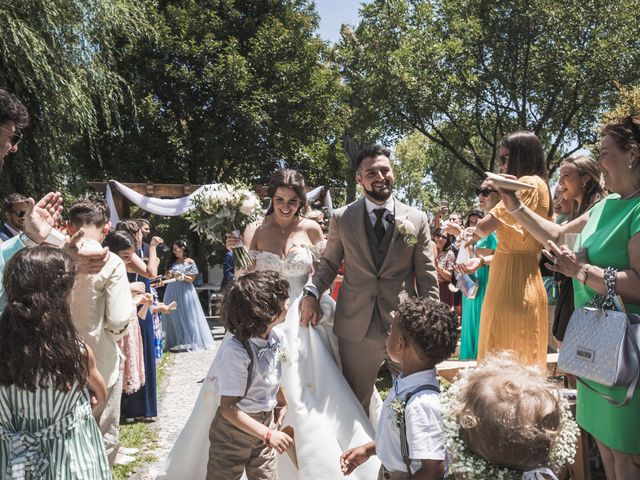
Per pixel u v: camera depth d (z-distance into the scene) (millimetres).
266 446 2801
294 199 3902
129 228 5754
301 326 3666
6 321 2016
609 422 2447
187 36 17562
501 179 2803
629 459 2453
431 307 2189
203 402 3342
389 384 6164
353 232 3564
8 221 4957
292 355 3521
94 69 10914
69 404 2096
